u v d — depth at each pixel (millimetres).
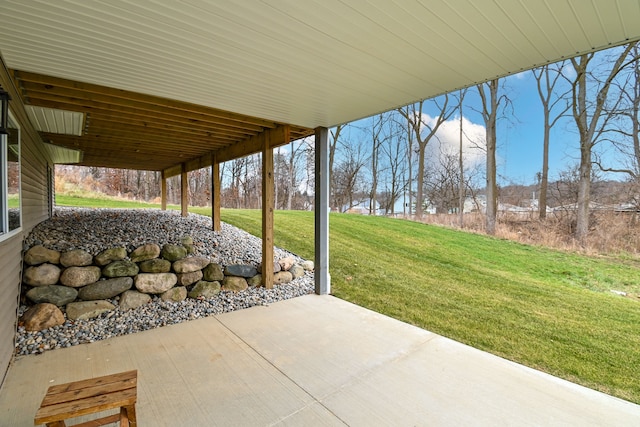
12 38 1947
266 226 4559
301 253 6559
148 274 3828
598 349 3041
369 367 2488
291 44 2047
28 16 1693
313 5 1620
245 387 2188
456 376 2365
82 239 4195
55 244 3783
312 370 2432
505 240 6121
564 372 2725
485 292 4453
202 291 4098
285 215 9898
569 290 4090
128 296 3627
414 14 1701
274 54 2188
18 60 2271
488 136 7500
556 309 3779
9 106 2443
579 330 3352
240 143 5223
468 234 6832
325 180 4500
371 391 2156
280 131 4238
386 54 2188
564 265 4672
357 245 6859
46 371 2365
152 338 2994
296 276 5164
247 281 4582
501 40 1981
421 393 2137
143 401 2004
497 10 1655
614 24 1777
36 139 4477
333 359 2615
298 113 3672
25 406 1934
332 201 14219
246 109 3500
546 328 3477
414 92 2943
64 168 17594
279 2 1591
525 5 1601
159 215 7707
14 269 2750
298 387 2195
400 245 6629
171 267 4078
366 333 3168
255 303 4078
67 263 3471
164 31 1879
